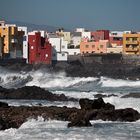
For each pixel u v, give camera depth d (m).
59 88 182.50
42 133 66.25
